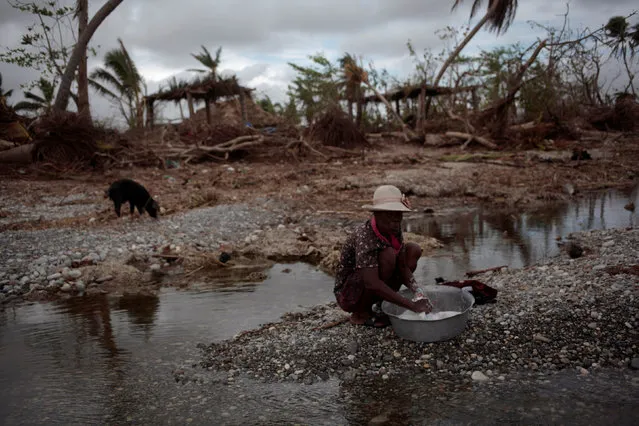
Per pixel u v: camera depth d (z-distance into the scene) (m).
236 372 3.59
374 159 18.34
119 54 28.45
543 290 4.62
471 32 26.27
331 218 9.64
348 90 27.69
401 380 3.36
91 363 3.94
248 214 9.74
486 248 7.30
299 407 3.10
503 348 3.65
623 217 8.96
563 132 22.45
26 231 8.39
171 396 3.31
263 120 31.83
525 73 22.81
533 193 11.91
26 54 15.62
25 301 5.71
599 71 27.27
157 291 5.94
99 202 11.09
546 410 2.89
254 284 6.07
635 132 24.92
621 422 2.73
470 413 2.91
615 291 4.32
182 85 25.28
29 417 3.12
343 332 4.14
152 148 17.81
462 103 25.36
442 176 13.80
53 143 15.42
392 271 3.81
